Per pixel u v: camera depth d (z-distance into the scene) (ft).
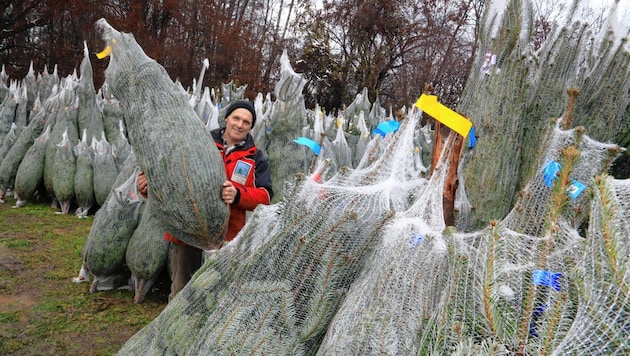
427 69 67.31
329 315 5.71
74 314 12.78
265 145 17.60
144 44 70.95
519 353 3.90
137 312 13.19
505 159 8.43
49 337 11.53
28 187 22.75
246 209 10.15
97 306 13.33
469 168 8.68
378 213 5.95
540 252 4.52
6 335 11.43
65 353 10.93
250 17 98.12
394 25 73.82
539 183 5.90
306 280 5.81
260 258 6.14
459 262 4.42
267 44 89.86
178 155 8.66
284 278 5.92
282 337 5.73
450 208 7.00
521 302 4.15
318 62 78.74
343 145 21.42
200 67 76.69
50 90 38.34
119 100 9.36
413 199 6.81
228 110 10.94
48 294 13.88
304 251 5.88
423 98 6.13
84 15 73.92
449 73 66.18
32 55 75.77
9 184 23.89
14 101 29.45
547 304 4.04
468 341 3.99
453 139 6.11
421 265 5.14
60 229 20.26
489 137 8.54
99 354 11.00
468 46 74.38
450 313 4.33
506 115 8.44
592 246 3.90
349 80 77.82
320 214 5.95
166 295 14.44
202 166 8.84
